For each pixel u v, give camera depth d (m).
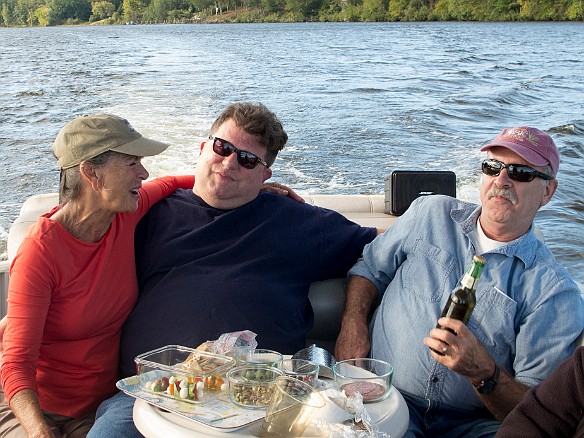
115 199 2.34
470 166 10.08
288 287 2.71
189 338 2.54
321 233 2.85
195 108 14.98
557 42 42.09
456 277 2.56
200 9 99.69
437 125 14.48
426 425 2.53
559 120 15.09
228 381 1.97
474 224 2.60
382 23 76.44
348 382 2.05
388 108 16.67
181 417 1.86
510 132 2.47
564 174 9.91
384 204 3.79
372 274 2.81
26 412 2.14
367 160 10.70
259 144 2.73
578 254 6.88
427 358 2.50
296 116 15.46
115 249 2.48
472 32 53.38
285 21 91.94
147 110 14.65
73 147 2.31
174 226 2.71
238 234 2.72
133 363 2.54
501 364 2.43
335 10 86.44
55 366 2.45
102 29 81.25
